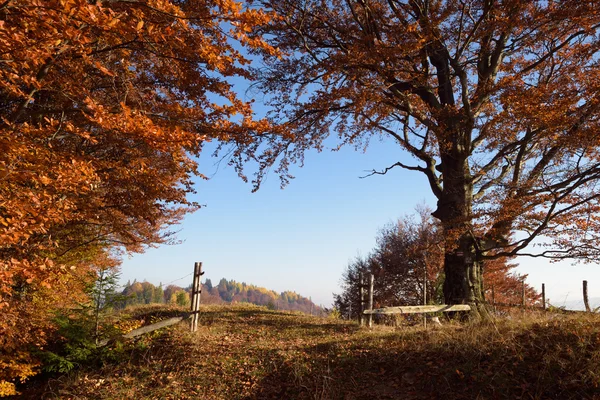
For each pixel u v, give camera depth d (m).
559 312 10.07
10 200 5.89
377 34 14.05
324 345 10.23
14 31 5.18
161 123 7.78
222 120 7.84
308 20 15.55
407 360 8.65
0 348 9.17
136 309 19.16
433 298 25.47
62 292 10.72
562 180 13.41
